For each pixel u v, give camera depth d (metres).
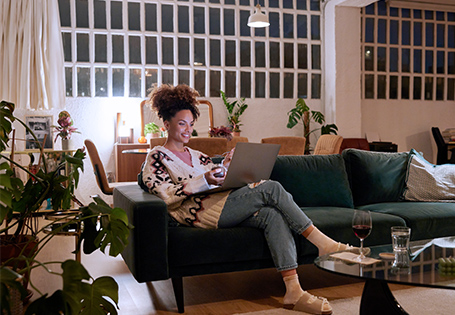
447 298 2.60
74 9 6.48
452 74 8.45
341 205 3.35
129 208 2.50
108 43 6.65
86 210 2.02
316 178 3.34
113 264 3.60
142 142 6.58
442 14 8.35
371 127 8.03
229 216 2.61
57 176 2.42
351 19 7.43
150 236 2.41
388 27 8.03
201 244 2.52
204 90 7.15
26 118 5.61
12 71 5.91
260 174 2.79
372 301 2.05
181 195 2.63
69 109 6.53
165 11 6.92
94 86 6.62
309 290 2.83
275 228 2.55
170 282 3.09
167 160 2.82
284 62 7.49
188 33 7.02
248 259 2.60
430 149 8.35
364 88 7.97
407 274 1.80
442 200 3.50
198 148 4.38
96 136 6.64
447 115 8.45
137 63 6.80
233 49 7.26
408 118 8.23
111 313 1.75
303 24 7.56
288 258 2.51
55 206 2.41
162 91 2.91
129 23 6.76
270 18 7.40
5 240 2.37
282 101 7.49
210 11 7.13
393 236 2.02
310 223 2.54
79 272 1.53
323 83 7.65
